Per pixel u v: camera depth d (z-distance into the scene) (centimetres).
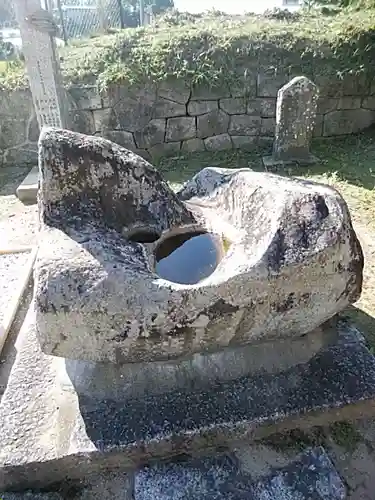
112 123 434
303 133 399
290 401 149
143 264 146
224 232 167
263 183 161
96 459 137
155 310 130
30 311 213
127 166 164
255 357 158
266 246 137
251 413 145
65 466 137
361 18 493
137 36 462
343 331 176
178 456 144
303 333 156
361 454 148
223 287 132
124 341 135
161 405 148
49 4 582
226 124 453
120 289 129
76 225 150
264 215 150
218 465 142
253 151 453
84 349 137
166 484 136
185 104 438
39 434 141
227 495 133
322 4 618
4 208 358
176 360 153
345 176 375
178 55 435
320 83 446
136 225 168
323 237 136
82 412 146
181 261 158
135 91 425
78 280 129
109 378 152
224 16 564
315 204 141
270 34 456
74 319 129
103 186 160
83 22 651
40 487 138
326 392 152
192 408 147
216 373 155
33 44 369
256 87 444
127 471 142
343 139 461
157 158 446
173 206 173
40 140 150
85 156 155
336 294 145
